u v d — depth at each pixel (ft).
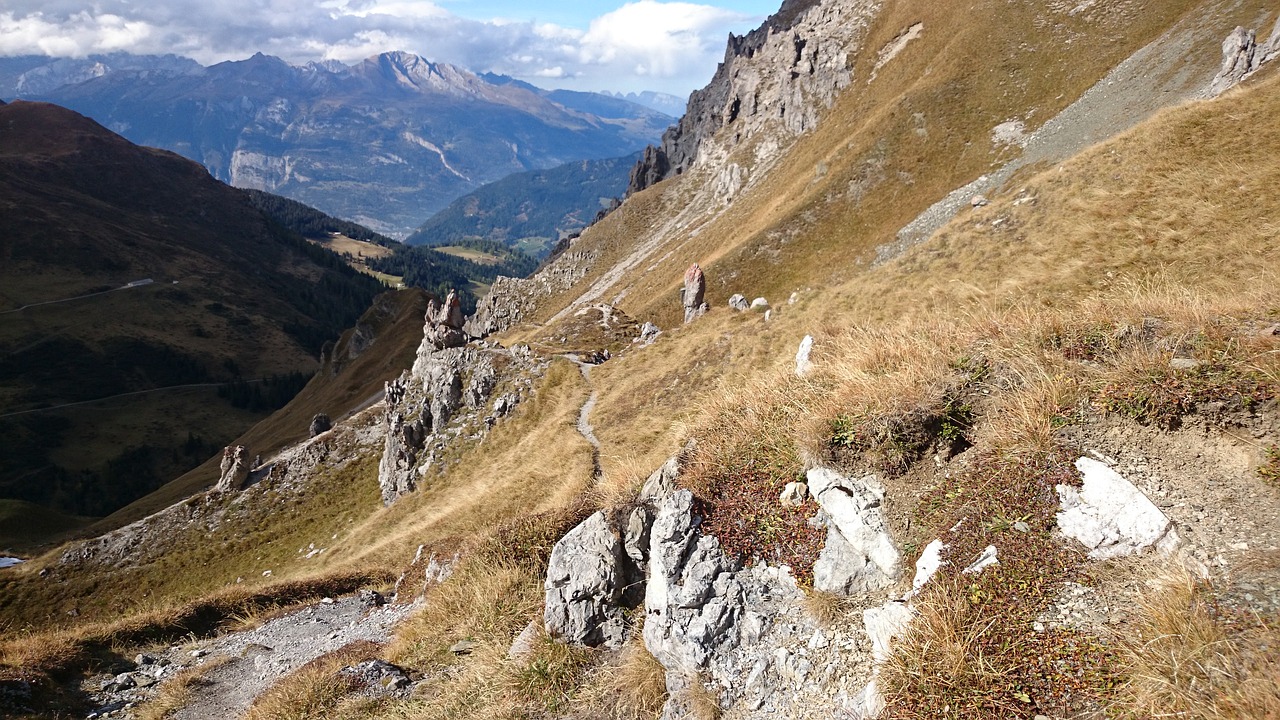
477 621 37.01
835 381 29.84
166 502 305.53
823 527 24.90
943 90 345.72
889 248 294.87
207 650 55.26
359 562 102.99
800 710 21.44
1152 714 15.28
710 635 24.35
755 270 344.28
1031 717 16.84
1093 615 17.95
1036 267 83.82
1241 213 71.41
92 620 165.27
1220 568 17.57
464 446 163.94
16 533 289.53
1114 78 281.95
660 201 610.65
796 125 507.71
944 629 18.83
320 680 36.83
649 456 38.86
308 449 207.72
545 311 579.07
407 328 426.10
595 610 29.43
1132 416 21.90
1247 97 89.40
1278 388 19.89
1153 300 26.99
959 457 24.14
